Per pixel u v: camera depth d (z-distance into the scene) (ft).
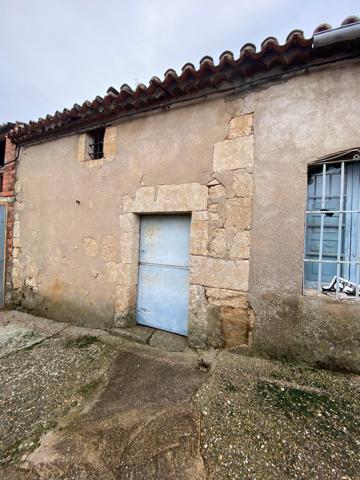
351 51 6.34
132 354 8.37
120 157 10.33
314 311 6.86
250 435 4.80
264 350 7.45
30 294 13.41
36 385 6.77
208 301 8.34
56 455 4.53
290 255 7.14
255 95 7.61
